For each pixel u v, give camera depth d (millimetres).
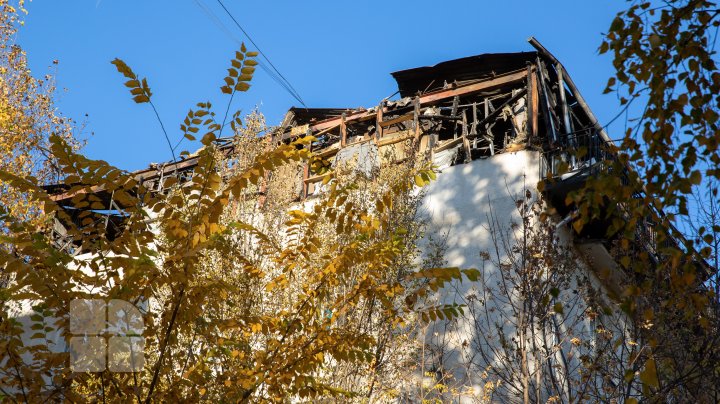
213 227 5430
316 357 5781
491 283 13609
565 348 12102
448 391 12258
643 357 9203
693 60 4945
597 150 14125
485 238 14289
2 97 12789
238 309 8734
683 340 9047
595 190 4801
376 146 16219
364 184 13391
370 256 5930
